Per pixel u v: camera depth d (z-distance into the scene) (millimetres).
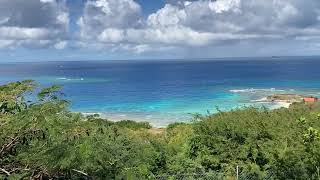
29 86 8695
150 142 16062
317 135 12555
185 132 22000
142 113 68000
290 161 13016
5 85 8609
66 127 7637
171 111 69500
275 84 129000
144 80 165250
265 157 15305
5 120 7785
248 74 197750
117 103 84562
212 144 17547
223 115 19344
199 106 75125
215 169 17031
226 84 134250
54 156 6984
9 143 7723
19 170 7488
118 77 189250
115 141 9688
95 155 7293
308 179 12547
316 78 155000
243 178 15031
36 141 7621
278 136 16250
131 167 8234
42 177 7477
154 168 15094
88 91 114125
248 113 19594
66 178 7508
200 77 181125
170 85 135625
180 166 15648
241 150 16750
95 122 8961
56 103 7996
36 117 7559
